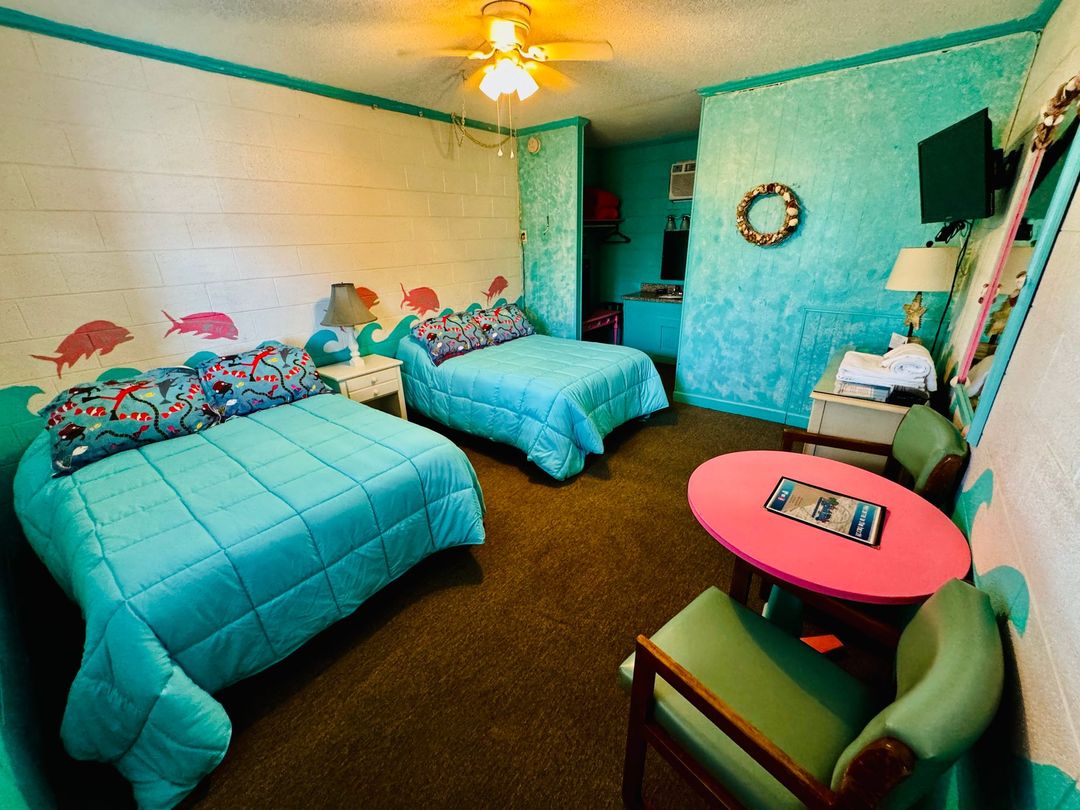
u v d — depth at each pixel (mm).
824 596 1208
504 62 2057
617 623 1766
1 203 1962
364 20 1992
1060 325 948
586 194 4840
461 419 3168
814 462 1592
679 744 1002
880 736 662
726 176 3186
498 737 1378
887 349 2811
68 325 2195
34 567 2113
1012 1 1934
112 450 1956
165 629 1246
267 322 2895
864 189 2742
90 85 2102
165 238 2424
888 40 2322
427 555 1978
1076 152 1053
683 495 2604
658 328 5074
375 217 3311
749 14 2025
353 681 1568
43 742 1341
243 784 1283
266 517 1523
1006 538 978
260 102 2631
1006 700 809
